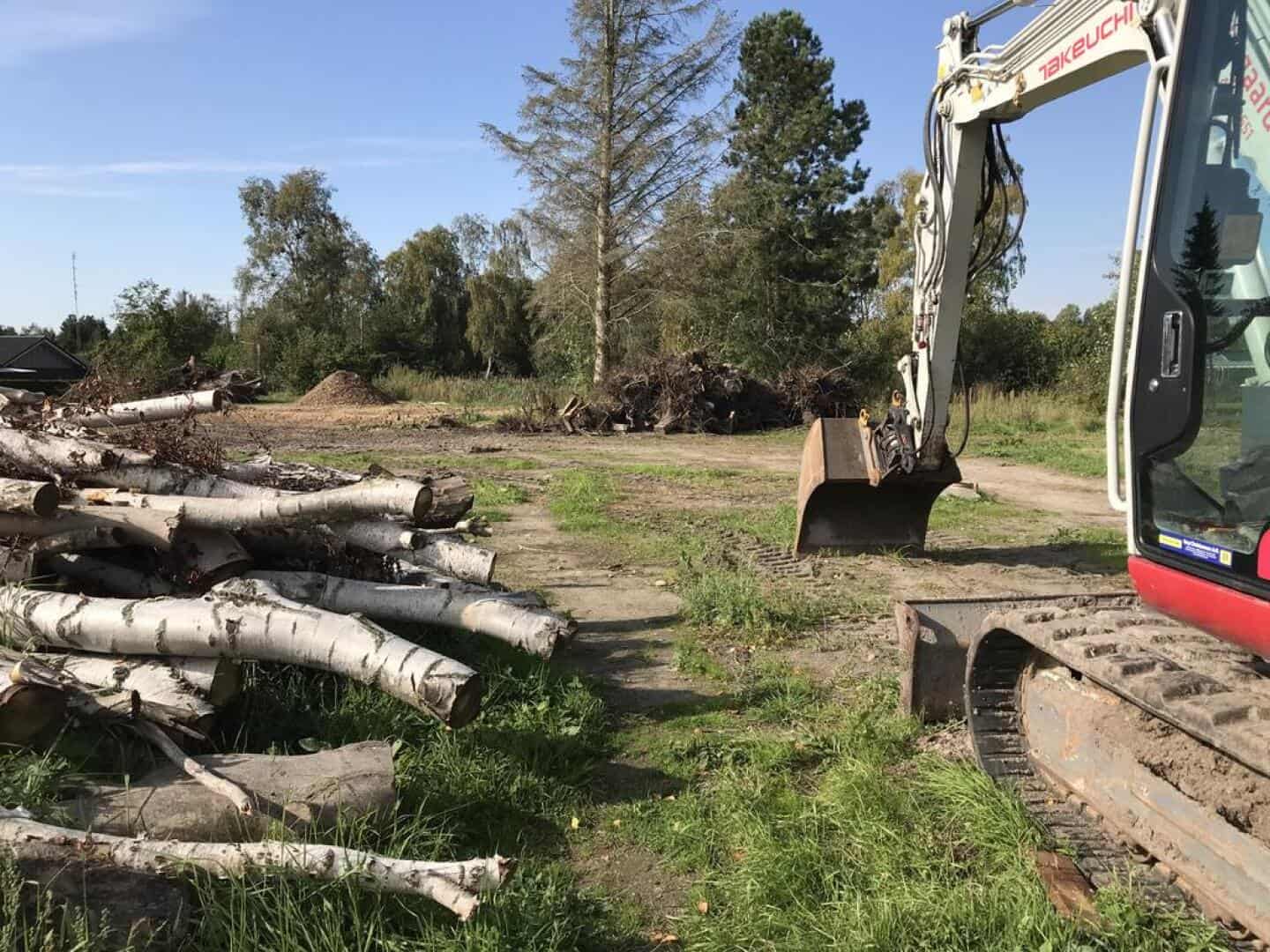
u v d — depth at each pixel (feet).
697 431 81.97
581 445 71.36
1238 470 9.89
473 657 18.12
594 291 123.65
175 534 14.71
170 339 130.00
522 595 18.51
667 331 129.08
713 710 17.81
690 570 28.40
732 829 13.16
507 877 10.37
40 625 13.84
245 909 9.57
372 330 194.59
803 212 133.49
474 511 39.40
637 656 21.16
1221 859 10.08
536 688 17.42
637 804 13.96
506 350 197.67
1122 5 16.34
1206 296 10.34
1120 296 11.73
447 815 12.78
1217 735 9.16
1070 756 12.65
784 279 131.44
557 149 121.60
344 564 18.17
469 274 213.05
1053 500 46.19
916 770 14.75
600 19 118.62
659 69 119.55
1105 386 92.84
